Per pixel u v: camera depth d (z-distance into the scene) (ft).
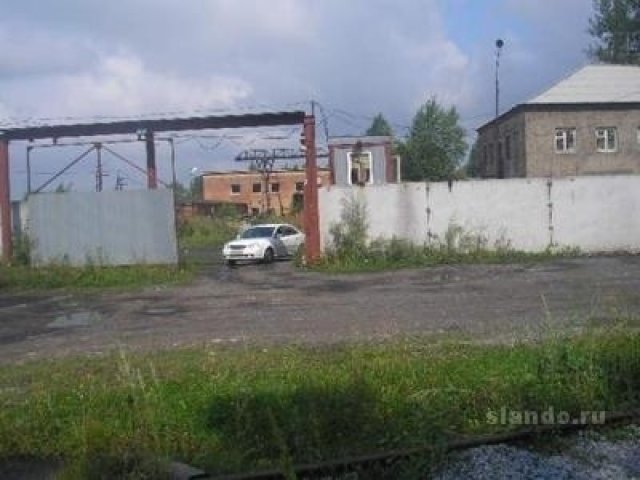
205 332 43.19
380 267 80.69
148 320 50.01
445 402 24.35
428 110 277.44
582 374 25.66
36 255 89.66
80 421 23.89
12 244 92.38
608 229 89.45
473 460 20.36
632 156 166.09
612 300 47.91
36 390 28.89
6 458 22.03
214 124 88.17
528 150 164.76
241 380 27.71
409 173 272.51
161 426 23.52
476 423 23.48
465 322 41.63
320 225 88.22
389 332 39.40
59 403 26.32
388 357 31.07
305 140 86.53
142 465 19.51
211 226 182.39
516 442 21.80
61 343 42.11
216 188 309.63
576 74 170.91
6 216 91.71
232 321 47.24
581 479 19.04
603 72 170.60
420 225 88.43
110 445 21.49
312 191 86.53
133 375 29.14
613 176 89.51
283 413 22.81
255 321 46.68
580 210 89.40
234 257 98.22
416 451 20.22
